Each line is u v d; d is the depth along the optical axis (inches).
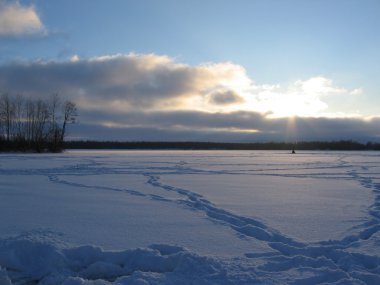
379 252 247.1
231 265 220.4
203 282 197.5
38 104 2527.1
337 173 895.1
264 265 221.3
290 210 395.5
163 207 406.3
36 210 386.9
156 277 204.2
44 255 235.1
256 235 295.3
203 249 255.1
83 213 371.6
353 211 391.2
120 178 740.0
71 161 1339.8
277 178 760.3
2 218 345.7
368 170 997.2
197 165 1178.6
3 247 240.2
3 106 2471.7
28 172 875.4
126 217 352.5
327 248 253.8
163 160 1472.7
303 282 199.8
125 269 225.1
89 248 241.0
